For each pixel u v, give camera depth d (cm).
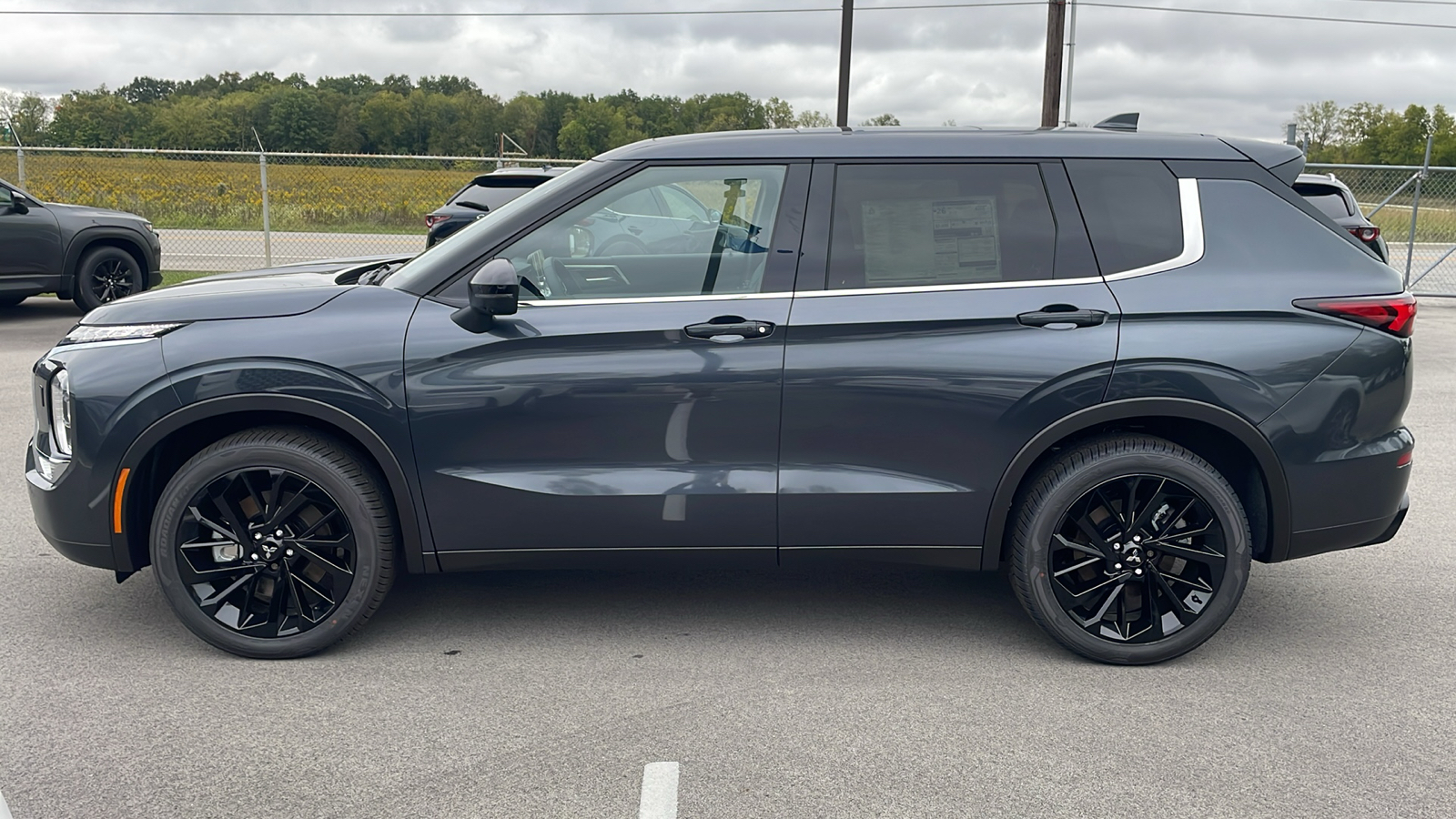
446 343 357
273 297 370
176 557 363
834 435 363
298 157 1636
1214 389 355
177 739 317
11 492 564
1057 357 356
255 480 366
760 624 408
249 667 367
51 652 376
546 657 377
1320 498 364
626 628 404
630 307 361
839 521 367
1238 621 416
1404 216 2025
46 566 461
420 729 324
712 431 362
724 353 358
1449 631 406
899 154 369
